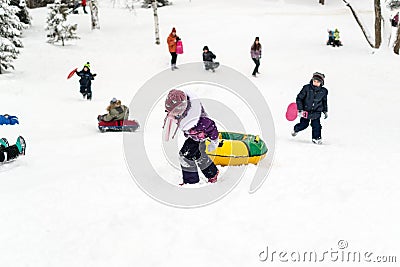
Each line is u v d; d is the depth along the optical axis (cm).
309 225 459
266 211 498
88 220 486
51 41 2472
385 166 695
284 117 1287
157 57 2280
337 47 2480
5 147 743
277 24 2964
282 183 596
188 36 2673
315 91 892
